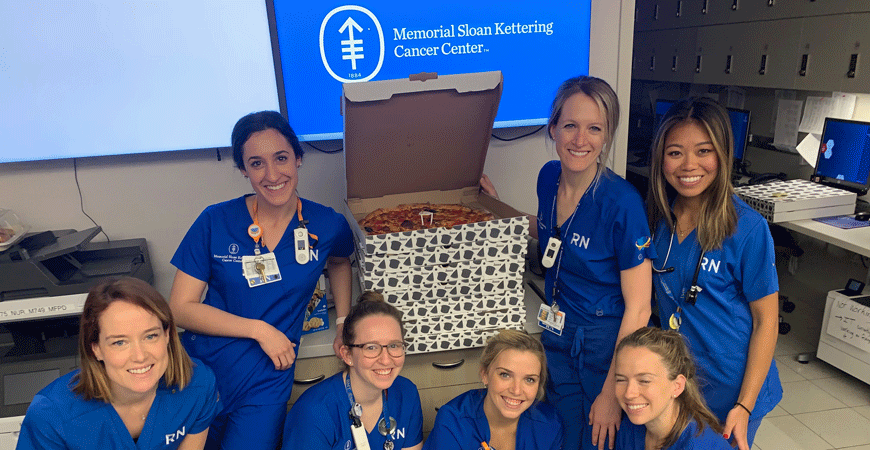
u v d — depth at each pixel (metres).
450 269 1.77
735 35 3.86
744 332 1.62
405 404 1.73
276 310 1.69
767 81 3.61
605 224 1.62
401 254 1.72
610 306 1.69
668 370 1.45
